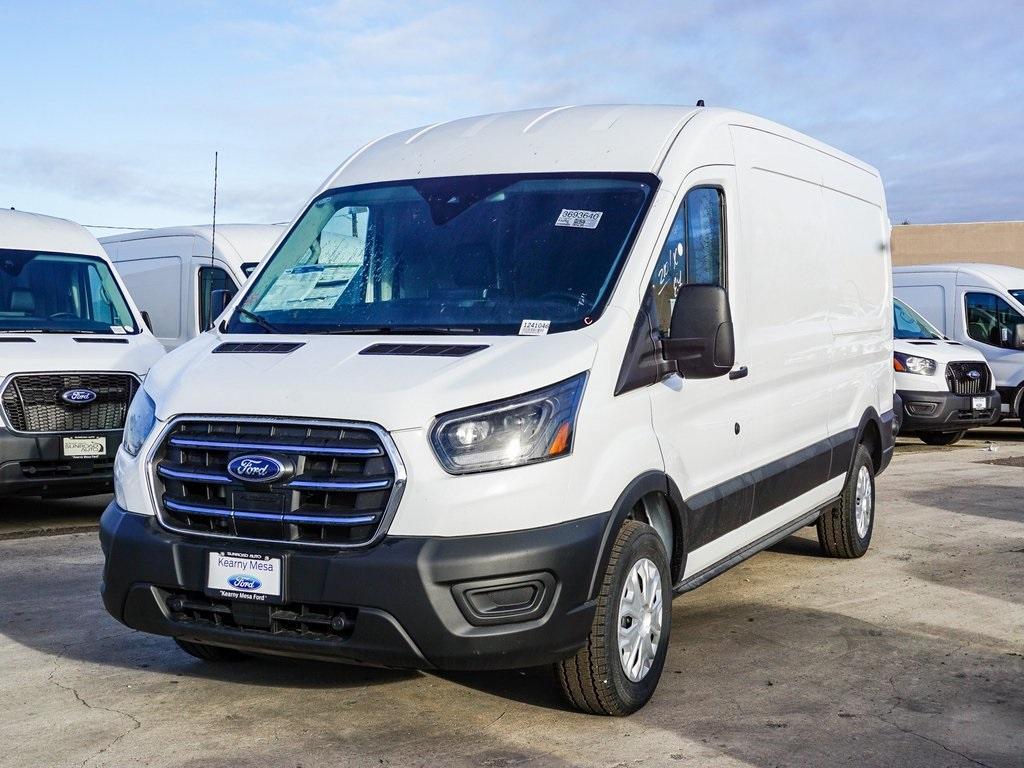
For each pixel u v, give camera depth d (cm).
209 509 459
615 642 475
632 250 517
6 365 901
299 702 514
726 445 586
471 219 555
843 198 802
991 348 1695
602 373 474
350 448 440
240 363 494
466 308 515
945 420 1511
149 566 465
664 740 468
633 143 568
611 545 468
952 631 636
